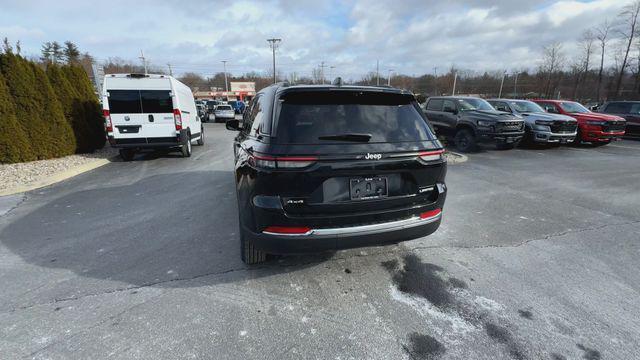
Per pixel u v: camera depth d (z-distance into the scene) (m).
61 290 2.88
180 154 10.70
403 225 2.83
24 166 8.06
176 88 9.41
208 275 3.15
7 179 6.80
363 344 2.28
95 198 5.66
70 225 4.42
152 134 9.27
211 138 16.06
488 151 11.32
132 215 4.80
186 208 5.10
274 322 2.49
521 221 4.63
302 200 2.56
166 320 2.50
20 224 4.45
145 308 2.64
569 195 5.95
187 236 4.05
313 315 2.58
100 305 2.67
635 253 3.66
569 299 2.80
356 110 2.81
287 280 3.07
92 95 11.22
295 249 2.62
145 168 8.37
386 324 2.48
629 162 9.28
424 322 2.51
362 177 2.67
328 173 2.54
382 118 2.87
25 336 2.31
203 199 5.56
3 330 2.37
